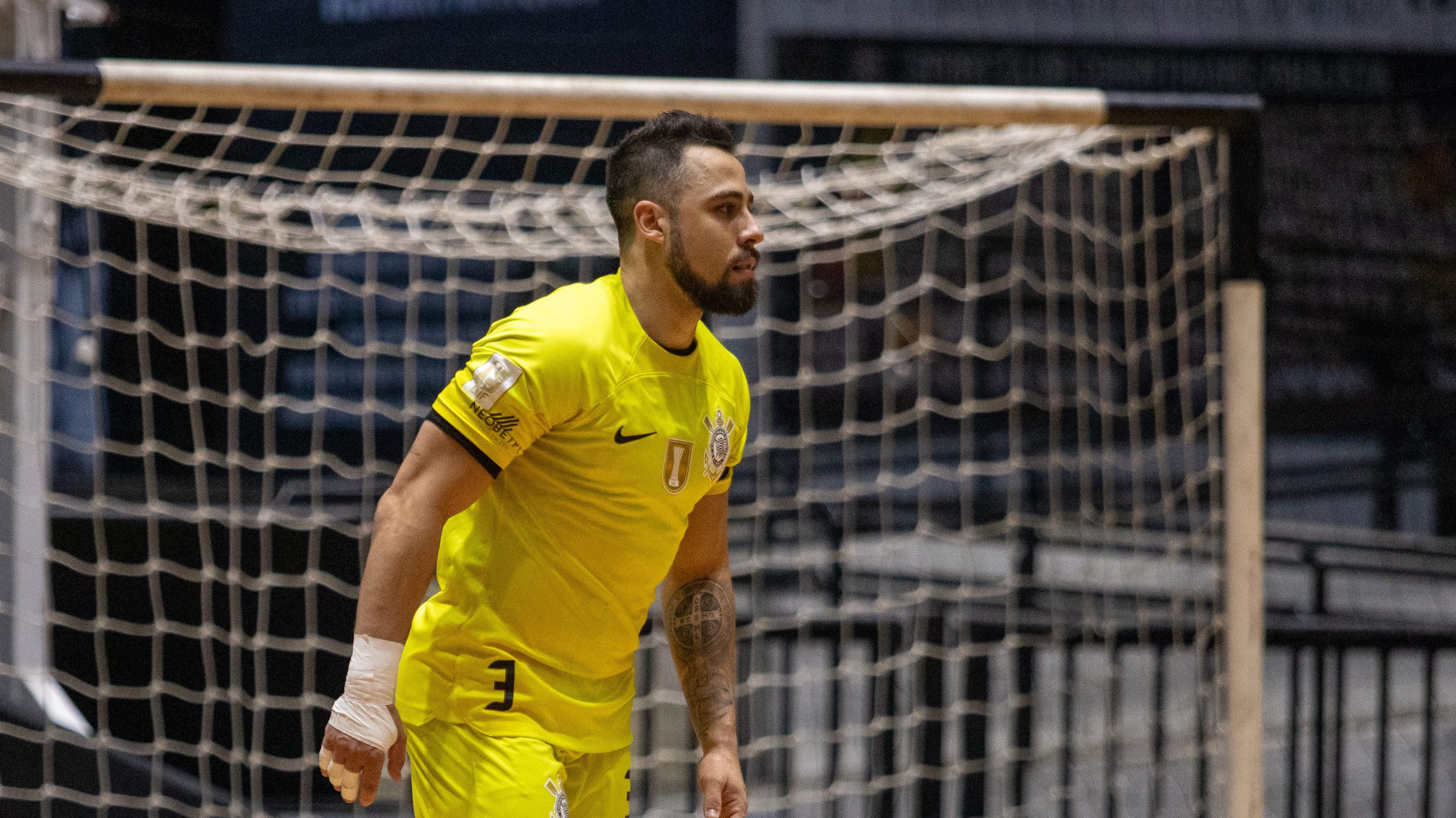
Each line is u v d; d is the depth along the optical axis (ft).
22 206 54.19
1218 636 53.83
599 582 30.58
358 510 72.43
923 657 59.16
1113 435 147.84
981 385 148.36
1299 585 129.90
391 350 119.14
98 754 53.72
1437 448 157.48
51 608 62.39
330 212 62.90
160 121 54.34
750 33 145.38
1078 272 68.23
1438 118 156.66
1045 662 100.94
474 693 30.30
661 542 31.01
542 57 140.26
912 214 64.28
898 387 146.92
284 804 65.10
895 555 116.88
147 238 101.09
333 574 65.72
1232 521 48.06
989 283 147.84
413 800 31.35
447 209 64.90
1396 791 74.74
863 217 65.41
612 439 29.60
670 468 30.32
